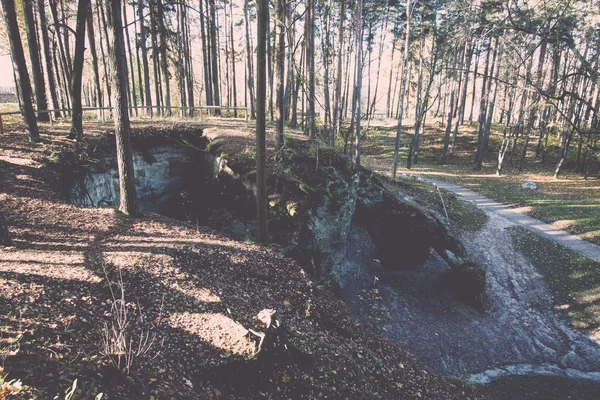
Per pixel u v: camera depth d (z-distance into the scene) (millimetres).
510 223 24391
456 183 33375
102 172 15148
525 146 36625
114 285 7020
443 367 14164
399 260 20234
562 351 15094
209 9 29656
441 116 56406
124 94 10375
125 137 10703
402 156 43406
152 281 7621
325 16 22547
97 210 11234
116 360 5059
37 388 3979
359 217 20438
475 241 22391
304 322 8727
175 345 6059
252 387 5922
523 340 15734
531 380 13539
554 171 36969
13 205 9969
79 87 14617
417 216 19141
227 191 14852
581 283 18219
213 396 5438
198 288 7898
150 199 17000
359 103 24578
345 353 8055
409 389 8258
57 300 6086
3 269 6656
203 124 19953
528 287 18719
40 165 12453
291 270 10664
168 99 25062
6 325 4988
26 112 14039
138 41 24844
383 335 15352
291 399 6145
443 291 18609
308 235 13992
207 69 31984
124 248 8906
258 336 6316
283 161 14523
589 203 27078
